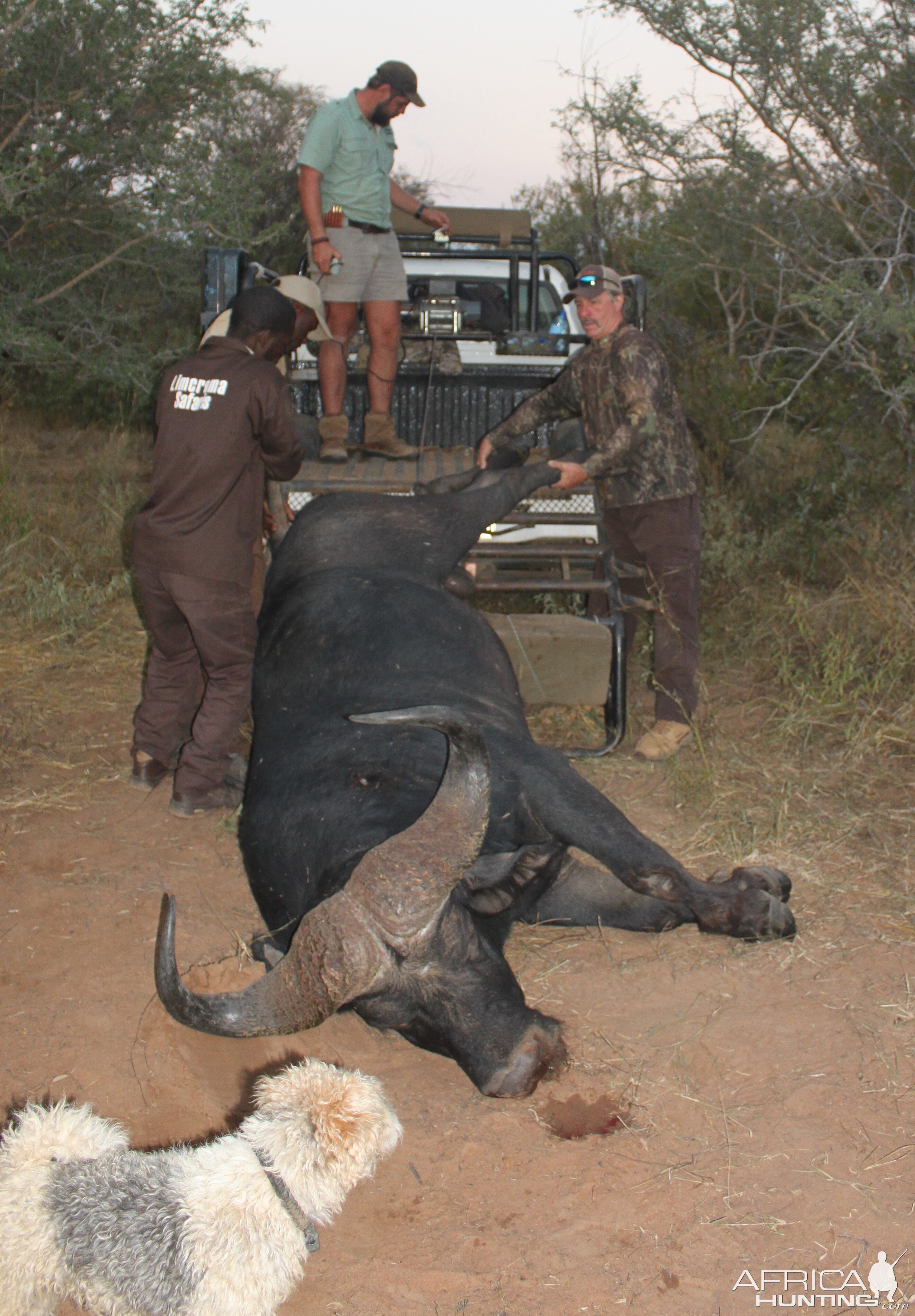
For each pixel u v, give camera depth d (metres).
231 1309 2.26
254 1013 2.61
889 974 3.82
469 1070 2.94
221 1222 2.25
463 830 2.74
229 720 4.86
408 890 2.74
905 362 7.57
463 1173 3.03
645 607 5.64
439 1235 2.82
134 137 9.85
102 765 5.42
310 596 4.88
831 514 8.16
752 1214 2.86
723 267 9.45
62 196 10.21
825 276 7.84
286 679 4.63
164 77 9.83
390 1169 3.04
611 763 5.52
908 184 8.45
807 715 5.83
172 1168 2.40
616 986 3.83
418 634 4.59
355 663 4.50
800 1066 3.38
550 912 4.20
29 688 6.22
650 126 9.05
